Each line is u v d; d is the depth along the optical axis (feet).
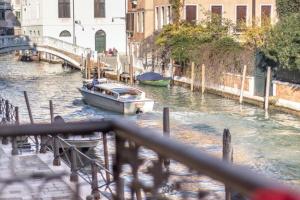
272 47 100.58
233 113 98.02
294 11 126.82
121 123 8.41
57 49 178.40
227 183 5.94
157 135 7.68
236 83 113.09
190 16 144.66
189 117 94.17
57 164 38.55
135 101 100.89
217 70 118.83
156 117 97.55
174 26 140.77
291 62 98.12
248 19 136.87
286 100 98.48
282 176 57.88
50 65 202.80
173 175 7.89
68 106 111.86
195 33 132.87
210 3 142.72
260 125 86.43
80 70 179.52
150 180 7.95
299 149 69.56
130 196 8.52
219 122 89.10
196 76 126.00
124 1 197.77
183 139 74.74
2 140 9.84
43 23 195.00
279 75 102.89
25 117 98.22
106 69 162.30
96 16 197.06
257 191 5.50
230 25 131.23
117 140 8.63
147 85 134.21
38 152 42.47
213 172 6.16
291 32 97.25
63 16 195.93
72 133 8.71
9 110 59.93
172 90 129.08
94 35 197.26
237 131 81.71
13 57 235.40
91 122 8.80
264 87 104.99
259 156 65.92
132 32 181.16
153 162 7.73
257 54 106.93
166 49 141.49
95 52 174.60
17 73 176.14
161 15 158.92
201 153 6.61
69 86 144.25
